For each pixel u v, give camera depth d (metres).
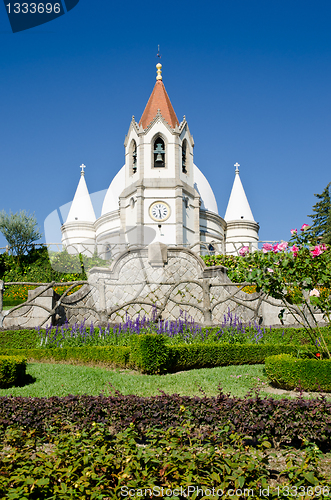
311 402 6.46
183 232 36.19
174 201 36.09
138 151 37.16
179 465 4.90
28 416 6.40
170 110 40.56
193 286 16.45
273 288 10.62
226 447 5.69
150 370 10.19
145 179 36.41
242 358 11.77
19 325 14.08
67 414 6.52
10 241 30.58
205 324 14.73
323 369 9.06
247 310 16.44
